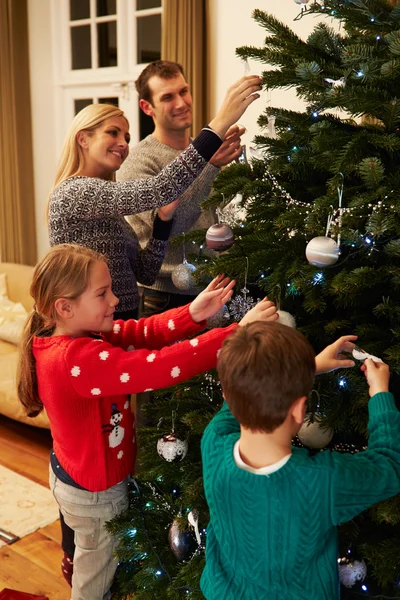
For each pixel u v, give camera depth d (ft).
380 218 4.00
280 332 3.57
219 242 4.88
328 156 4.46
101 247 6.08
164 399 5.71
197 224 7.83
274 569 3.65
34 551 7.85
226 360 3.58
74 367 4.68
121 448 5.26
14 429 11.24
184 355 4.52
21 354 5.22
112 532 5.34
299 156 4.76
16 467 9.87
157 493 5.77
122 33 12.80
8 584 7.25
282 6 9.60
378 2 4.74
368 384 4.31
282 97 9.73
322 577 3.68
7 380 10.78
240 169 5.23
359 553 4.49
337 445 4.65
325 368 3.90
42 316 5.04
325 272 4.49
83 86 13.83
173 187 5.48
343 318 4.89
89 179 5.90
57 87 14.21
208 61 10.59
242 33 10.19
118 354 4.66
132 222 8.14
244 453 3.67
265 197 5.11
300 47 4.88
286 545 3.59
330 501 3.48
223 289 4.91
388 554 4.10
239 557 3.76
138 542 5.33
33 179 14.51
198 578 4.76
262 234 4.96
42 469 9.83
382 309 4.27
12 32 13.55
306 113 5.15
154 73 7.85
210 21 10.48
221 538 3.85
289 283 4.68
